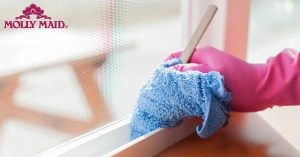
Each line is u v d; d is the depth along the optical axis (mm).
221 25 885
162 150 786
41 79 715
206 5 888
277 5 1186
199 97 714
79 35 740
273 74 742
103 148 810
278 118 899
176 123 785
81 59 755
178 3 913
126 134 842
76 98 769
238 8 899
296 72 730
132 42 835
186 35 926
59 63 728
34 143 732
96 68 785
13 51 675
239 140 816
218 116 724
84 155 784
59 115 752
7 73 678
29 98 711
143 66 871
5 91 685
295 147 798
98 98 804
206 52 779
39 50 699
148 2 844
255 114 912
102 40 777
